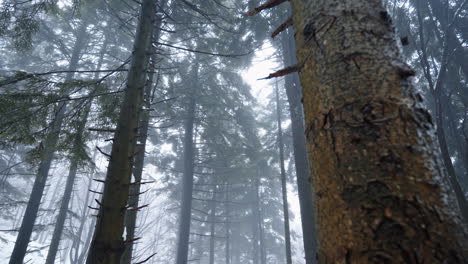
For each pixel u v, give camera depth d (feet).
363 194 2.73
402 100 3.03
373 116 2.98
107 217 9.43
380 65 3.26
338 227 2.81
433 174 2.70
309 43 3.95
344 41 3.50
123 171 10.28
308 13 4.13
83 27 44.78
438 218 2.50
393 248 2.43
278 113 58.95
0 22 19.43
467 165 19.62
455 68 33.96
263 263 79.46
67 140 16.06
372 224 2.58
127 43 44.86
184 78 46.42
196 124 58.49
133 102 11.66
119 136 10.88
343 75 3.34
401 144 2.81
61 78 41.98
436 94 17.22
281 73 5.01
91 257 8.97
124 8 29.32
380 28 3.55
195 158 58.85
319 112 3.43
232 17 35.27
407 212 2.52
